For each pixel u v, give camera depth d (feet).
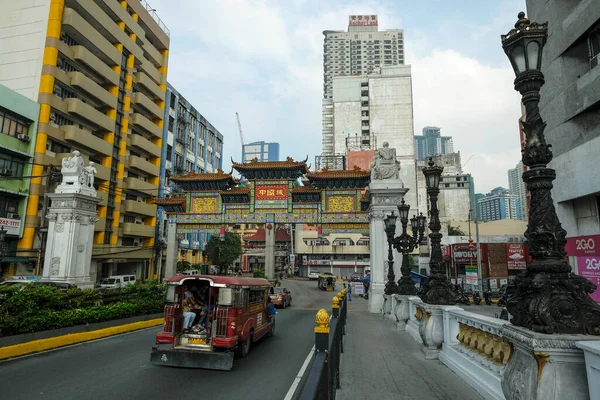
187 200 99.30
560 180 57.06
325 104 327.88
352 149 254.88
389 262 65.92
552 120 60.64
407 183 247.70
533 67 15.75
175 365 29.99
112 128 128.88
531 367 13.66
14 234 94.89
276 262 255.50
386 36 460.96
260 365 31.71
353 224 92.17
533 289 14.26
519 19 16.08
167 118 167.63
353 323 58.08
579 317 13.52
